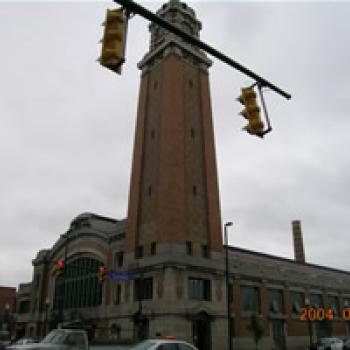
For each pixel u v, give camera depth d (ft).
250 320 152.46
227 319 133.18
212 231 142.41
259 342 152.76
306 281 192.24
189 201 140.77
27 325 199.00
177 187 136.87
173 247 126.52
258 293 163.12
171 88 153.99
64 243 189.78
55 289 188.55
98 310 149.89
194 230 137.69
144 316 123.54
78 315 159.02
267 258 209.15
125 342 87.15
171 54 161.89
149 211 141.79
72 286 174.29
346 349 135.54
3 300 339.57
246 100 34.45
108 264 156.35
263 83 35.27
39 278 202.28
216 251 140.56
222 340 128.47
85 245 173.37
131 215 147.74
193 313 122.11
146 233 139.03
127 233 146.41
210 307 128.98
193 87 166.50
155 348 45.32
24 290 219.41
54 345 52.44
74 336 55.47
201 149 156.04
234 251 192.95
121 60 24.43
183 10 185.98
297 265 225.15
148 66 174.81
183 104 156.25
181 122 150.30
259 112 34.09
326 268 247.09
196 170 149.48
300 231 270.67
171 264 123.13
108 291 149.18
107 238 161.38
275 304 170.81
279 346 163.02
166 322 115.85
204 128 159.94
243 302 154.20
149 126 160.04
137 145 160.45
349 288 224.33
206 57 177.37
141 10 26.48
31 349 49.78
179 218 132.57
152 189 144.46
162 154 143.33
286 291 177.06
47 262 203.51
